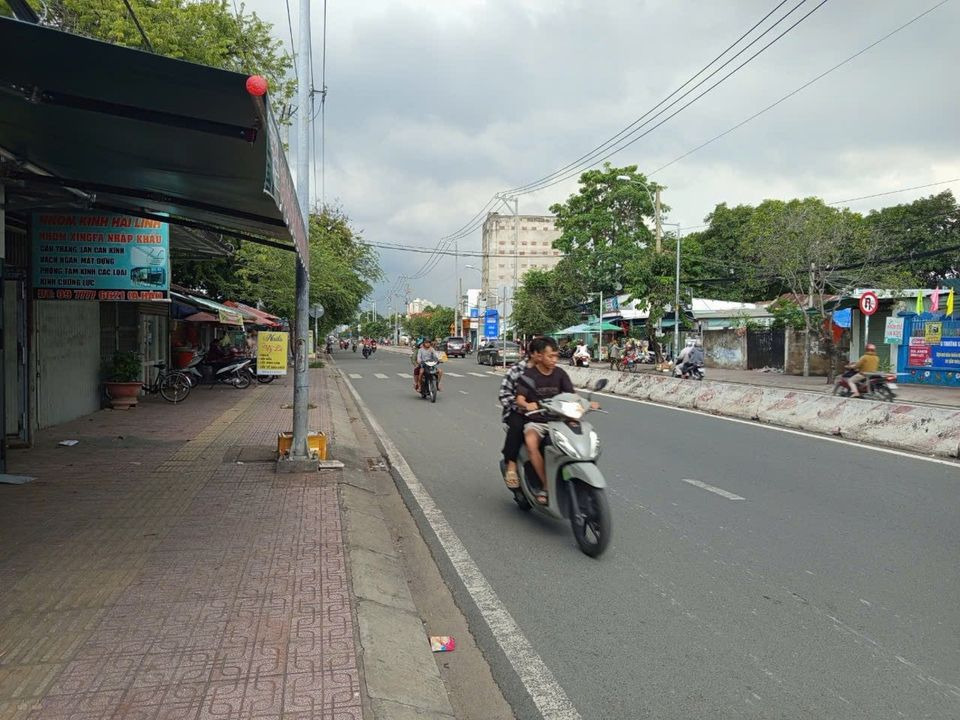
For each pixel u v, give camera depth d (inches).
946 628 169.8
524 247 4210.1
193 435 441.4
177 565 198.1
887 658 154.4
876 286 1195.9
